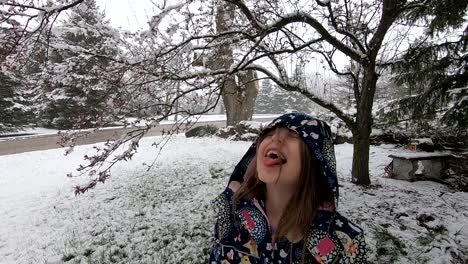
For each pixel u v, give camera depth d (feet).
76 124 16.42
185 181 31.09
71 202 27.25
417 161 29.17
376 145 47.65
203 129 67.36
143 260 16.90
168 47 17.99
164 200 25.86
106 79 16.12
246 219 4.08
